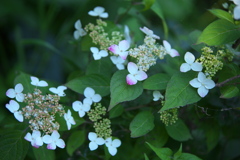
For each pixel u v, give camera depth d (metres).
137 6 1.20
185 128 1.03
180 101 0.94
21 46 1.38
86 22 1.25
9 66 1.46
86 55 1.18
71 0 1.45
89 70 1.06
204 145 1.14
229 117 1.08
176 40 1.22
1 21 1.48
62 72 1.41
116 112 1.01
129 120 1.05
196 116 1.07
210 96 1.06
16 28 1.42
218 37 0.96
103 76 1.02
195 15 1.17
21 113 0.96
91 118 1.00
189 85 0.95
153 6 1.15
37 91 0.98
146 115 0.99
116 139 0.99
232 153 1.21
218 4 1.08
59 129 0.97
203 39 0.96
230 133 1.12
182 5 1.22
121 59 1.02
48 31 1.48
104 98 1.05
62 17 1.47
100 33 1.08
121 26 1.16
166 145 1.10
